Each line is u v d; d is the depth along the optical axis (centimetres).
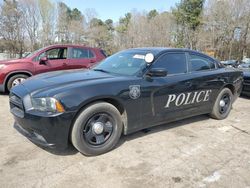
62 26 5266
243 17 3716
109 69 402
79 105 299
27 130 317
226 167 312
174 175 290
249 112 577
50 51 726
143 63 378
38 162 308
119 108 346
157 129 432
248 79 705
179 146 368
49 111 289
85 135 316
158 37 5103
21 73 682
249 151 359
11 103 343
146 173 293
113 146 344
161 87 373
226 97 507
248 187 272
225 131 438
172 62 407
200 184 275
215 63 490
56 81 331
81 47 784
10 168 293
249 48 3881
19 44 3988
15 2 4003
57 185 265
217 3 3969
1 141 364
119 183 272
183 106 417
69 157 323
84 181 273
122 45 5722
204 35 4131
